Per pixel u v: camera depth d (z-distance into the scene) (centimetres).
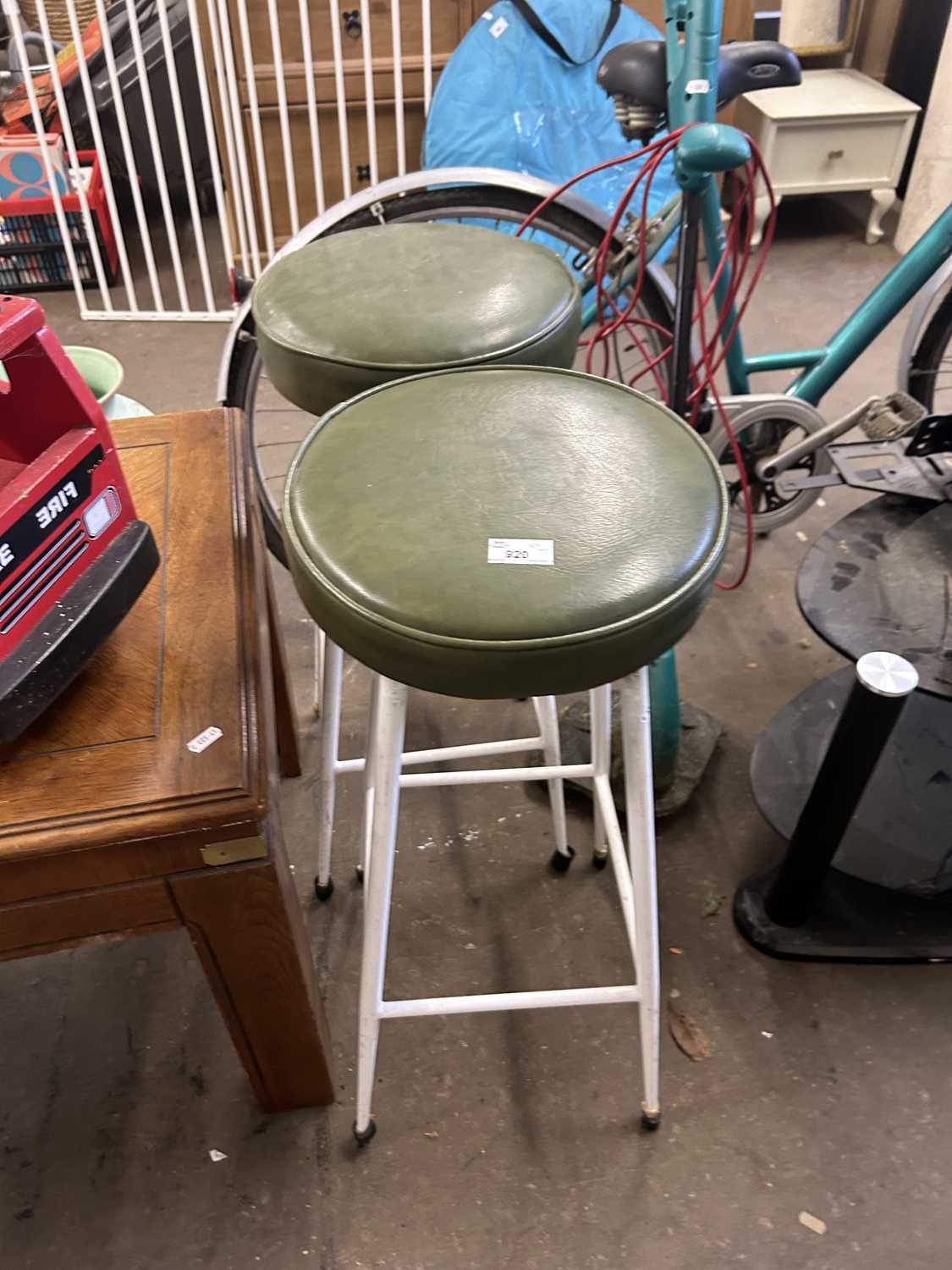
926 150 280
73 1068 125
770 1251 107
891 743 156
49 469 75
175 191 345
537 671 70
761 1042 126
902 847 142
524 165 266
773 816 144
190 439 119
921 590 117
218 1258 108
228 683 87
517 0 246
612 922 140
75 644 78
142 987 133
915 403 144
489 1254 108
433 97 259
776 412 176
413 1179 114
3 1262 108
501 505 77
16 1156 117
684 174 117
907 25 304
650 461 81
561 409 87
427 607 70
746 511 179
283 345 98
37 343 73
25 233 291
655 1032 108
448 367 95
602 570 72
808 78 304
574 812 154
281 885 90
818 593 117
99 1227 111
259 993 100
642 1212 111
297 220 281
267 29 252
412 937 138
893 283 173
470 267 108
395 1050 125
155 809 77
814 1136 117
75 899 84
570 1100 120
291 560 78
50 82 295
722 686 174
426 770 161
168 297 299
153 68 293
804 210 330
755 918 136
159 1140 117
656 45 144
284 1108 119
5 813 76
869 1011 129
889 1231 108
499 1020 128
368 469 81
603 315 173
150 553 86
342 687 174
